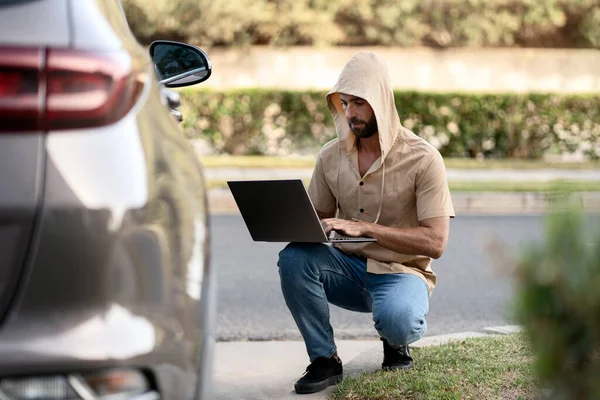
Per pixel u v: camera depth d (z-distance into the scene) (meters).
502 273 3.67
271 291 11.35
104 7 3.66
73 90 3.16
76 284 3.07
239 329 9.38
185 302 3.31
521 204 19.86
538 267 3.59
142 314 3.15
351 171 7.01
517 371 6.91
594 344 3.57
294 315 6.87
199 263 3.44
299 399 6.62
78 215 3.09
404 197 6.88
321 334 6.87
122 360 3.06
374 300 6.84
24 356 2.98
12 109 3.09
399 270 6.97
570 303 3.53
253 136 27.70
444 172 6.83
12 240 3.06
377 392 6.50
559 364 3.62
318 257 6.86
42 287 3.05
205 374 3.47
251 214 6.68
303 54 36.50
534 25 38.50
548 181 3.73
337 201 7.17
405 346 7.11
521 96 27.95
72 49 3.20
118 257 3.12
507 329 8.66
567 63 37.28
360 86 6.64
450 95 27.81
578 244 3.54
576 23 39.50
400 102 27.81
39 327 3.03
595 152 28.25
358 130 6.78
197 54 6.83
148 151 3.31
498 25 37.53
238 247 14.42
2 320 3.02
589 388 3.55
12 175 3.08
